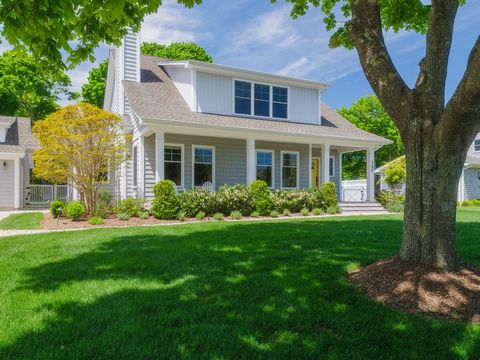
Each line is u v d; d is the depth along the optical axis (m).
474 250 6.25
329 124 18.78
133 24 5.28
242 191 13.92
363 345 2.86
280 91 17.20
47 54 4.21
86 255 5.90
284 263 5.18
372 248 6.25
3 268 5.11
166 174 14.71
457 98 3.68
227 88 15.88
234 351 2.73
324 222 10.73
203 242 6.84
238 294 3.91
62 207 13.20
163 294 3.92
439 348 2.84
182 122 12.76
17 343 2.82
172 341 2.87
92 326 3.14
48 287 4.20
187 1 5.82
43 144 12.18
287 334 3.00
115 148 12.78
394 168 21.84
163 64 15.73
